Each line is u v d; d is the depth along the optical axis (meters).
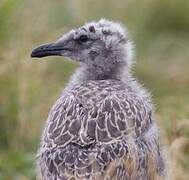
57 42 13.84
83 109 12.30
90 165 11.67
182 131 15.55
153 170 12.28
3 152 16.42
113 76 13.46
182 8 23.88
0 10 17.94
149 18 23.47
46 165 11.98
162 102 17.80
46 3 21.47
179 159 15.18
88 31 13.59
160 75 21.12
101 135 11.99
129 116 12.28
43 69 18.11
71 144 11.93
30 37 18.09
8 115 16.78
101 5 22.61
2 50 17.64
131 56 13.61
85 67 13.54
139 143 12.15
